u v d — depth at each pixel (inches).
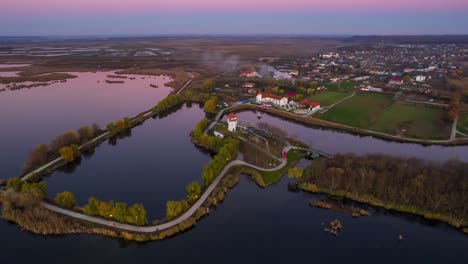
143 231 3897.6
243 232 4119.1
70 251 3678.6
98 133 7450.8
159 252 3715.6
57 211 4215.1
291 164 6018.7
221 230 4148.6
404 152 6811.0
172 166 6058.1
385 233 4114.2
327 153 6427.2
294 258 3666.3
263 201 4849.9
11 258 3560.5
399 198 4579.2
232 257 3666.3
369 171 4980.3
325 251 3791.8
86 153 6668.3
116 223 4005.9
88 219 4062.5
